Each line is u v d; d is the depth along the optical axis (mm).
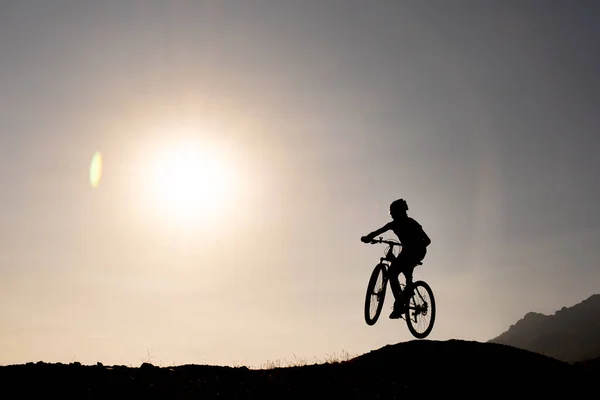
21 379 10852
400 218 14008
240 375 12266
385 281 14094
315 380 12016
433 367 12539
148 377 11617
